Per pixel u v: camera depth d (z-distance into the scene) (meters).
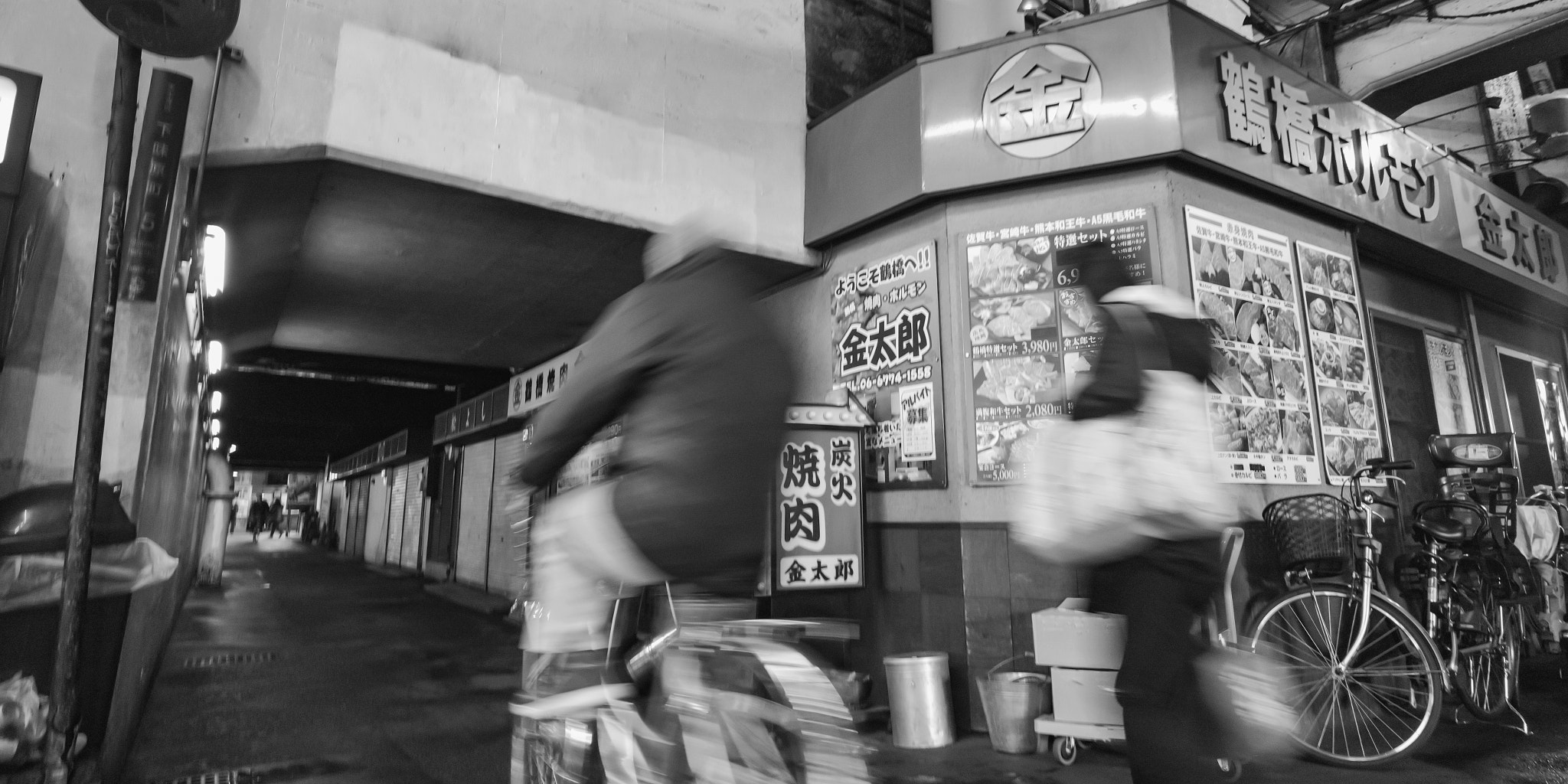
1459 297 7.90
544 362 10.05
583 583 1.94
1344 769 3.66
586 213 5.11
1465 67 7.89
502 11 4.92
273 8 4.20
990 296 4.88
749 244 5.65
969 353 4.87
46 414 3.10
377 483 21.88
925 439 5.00
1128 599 2.41
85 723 2.94
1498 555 4.41
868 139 5.48
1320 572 3.99
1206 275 4.73
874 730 4.58
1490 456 5.30
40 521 2.80
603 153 5.19
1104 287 2.74
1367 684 3.73
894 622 5.00
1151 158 4.61
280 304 7.50
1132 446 2.47
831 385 5.76
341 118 4.32
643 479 1.76
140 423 3.30
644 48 5.43
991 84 4.96
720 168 5.63
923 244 5.20
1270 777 3.56
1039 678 4.14
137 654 4.19
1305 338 5.17
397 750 4.25
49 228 3.18
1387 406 6.76
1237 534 3.76
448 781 3.75
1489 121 10.31
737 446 1.77
